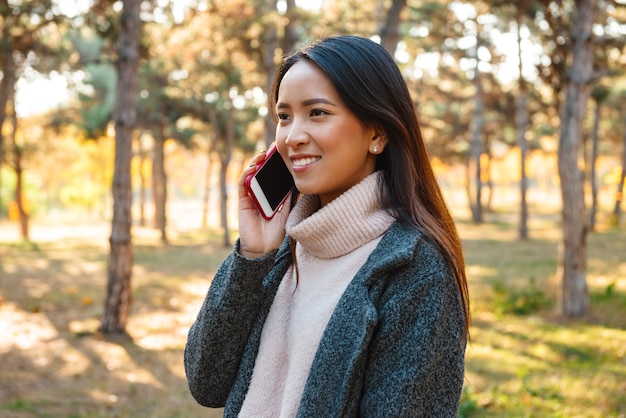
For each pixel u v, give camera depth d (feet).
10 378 21.13
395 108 4.29
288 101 4.28
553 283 38.22
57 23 33.22
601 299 31.45
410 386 3.73
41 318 31.68
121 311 27.86
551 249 63.21
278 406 4.34
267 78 39.88
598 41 29.63
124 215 27.78
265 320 4.58
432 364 3.79
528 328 27.09
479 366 21.08
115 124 27.09
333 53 4.22
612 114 92.84
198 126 98.48
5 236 99.30
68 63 49.80
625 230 85.35
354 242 4.26
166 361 23.61
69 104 83.92
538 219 120.67
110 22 31.01
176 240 86.02
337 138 4.18
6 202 153.69
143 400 18.94
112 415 17.51
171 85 76.38
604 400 17.17
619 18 34.04
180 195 277.23
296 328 4.29
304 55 4.32
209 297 4.62
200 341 4.61
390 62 4.34
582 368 20.70
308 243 4.37
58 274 49.93
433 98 85.20
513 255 57.41
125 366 22.91
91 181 177.88
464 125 99.04
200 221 145.59
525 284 38.55
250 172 4.66
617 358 22.06
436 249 4.06
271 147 4.75
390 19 28.53
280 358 4.42
